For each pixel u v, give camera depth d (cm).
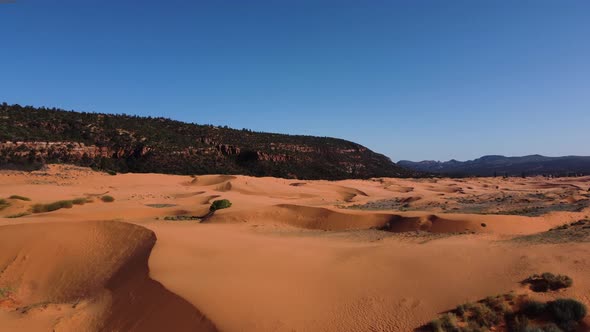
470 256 2053
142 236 2428
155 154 13212
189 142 15588
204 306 1372
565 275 1608
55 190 6775
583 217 3969
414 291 1602
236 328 1245
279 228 3959
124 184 8544
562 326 1252
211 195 6700
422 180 15188
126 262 2120
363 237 3238
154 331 1333
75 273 2125
